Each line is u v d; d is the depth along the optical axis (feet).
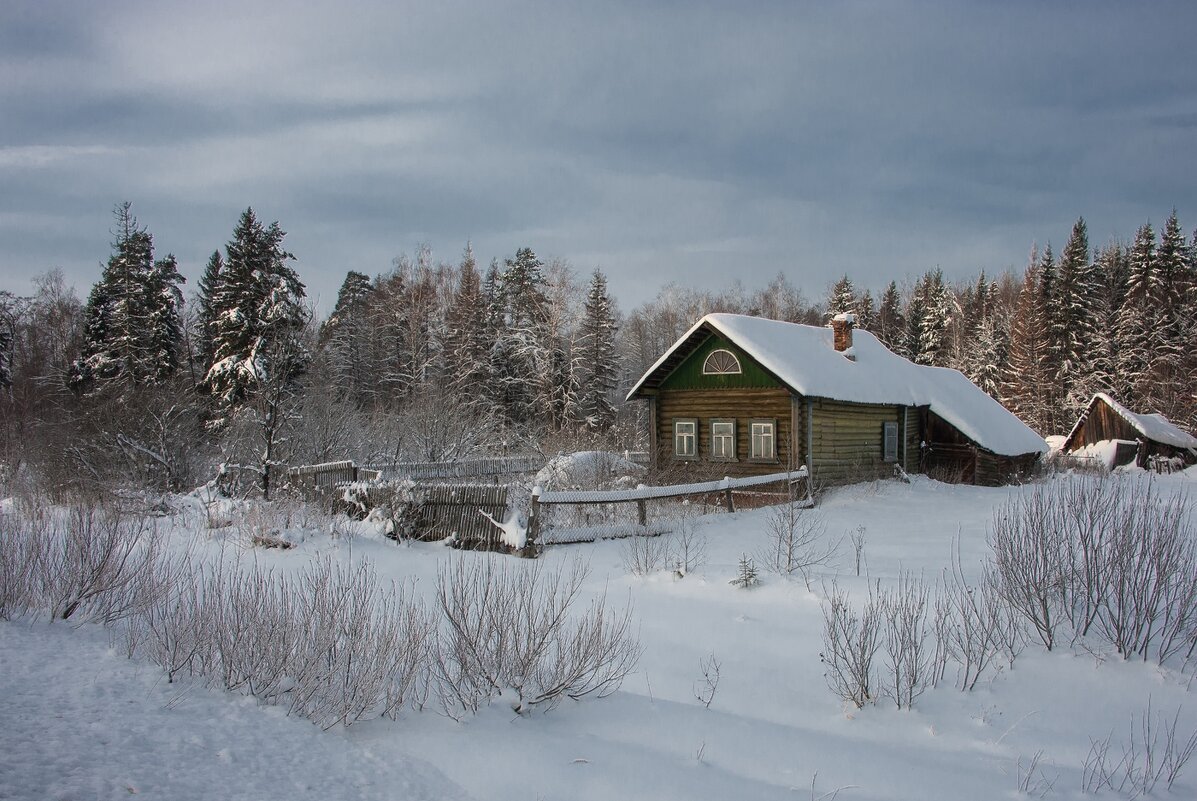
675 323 223.71
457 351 147.74
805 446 71.26
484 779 15.71
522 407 145.89
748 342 73.15
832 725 20.67
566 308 157.79
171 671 18.93
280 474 60.54
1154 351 161.27
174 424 71.56
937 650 23.30
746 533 50.21
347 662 18.90
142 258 135.95
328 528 45.96
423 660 20.89
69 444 63.93
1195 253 185.26
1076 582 26.86
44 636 21.66
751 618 29.60
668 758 17.70
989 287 241.35
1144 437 119.75
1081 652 24.09
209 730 15.98
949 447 91.09
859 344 91.50
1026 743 19.40
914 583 32.12
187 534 45.96
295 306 68.28
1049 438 141.28
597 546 45.29
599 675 23.57
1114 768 17.94
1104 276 192.54
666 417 81.30
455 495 46.78
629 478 68.59
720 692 22.85
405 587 32.89
